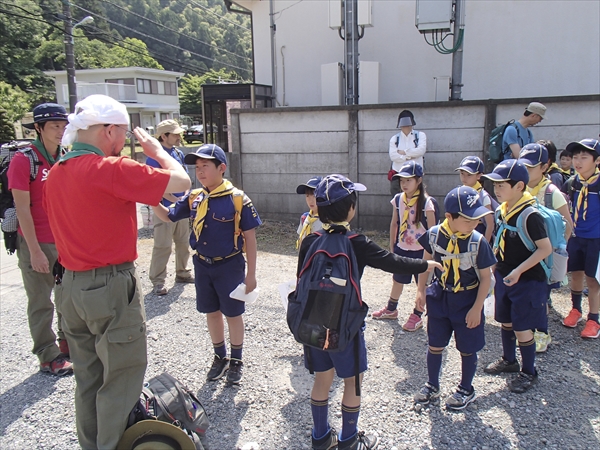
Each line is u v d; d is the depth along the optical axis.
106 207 2.17
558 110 6.61
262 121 8.15
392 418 2.89
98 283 2.21
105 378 2.28
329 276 2.23
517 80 9.30
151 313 4.59
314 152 7.95
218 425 2.87
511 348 3.32
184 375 3.45
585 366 3.45
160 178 2.16
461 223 2.72
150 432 2.26
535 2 8.95
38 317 3.48
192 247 3.20
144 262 6.30
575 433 2.71
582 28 8.81
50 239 3.44
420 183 3.97
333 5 8.45
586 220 3.88
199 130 36.62
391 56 9.89
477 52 9.42
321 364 2.43
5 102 24.97
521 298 3.07
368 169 7.68
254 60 11.63
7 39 41.81
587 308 4.49
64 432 2.86
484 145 6.99
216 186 3.14
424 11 7.52
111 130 2.26
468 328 2.83
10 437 2.82
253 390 3.24
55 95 41.25
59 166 2.23
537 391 3.13
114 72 39.50
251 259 3.13
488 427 2.78
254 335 4.07
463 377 2.96
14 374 3.56
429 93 9.79
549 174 4.78
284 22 10.89
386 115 7.41
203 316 4.50
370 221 7.83
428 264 2.54
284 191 8.28
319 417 2.51
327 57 10.62
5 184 3.39
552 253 3.17
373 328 4.16
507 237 3.15
